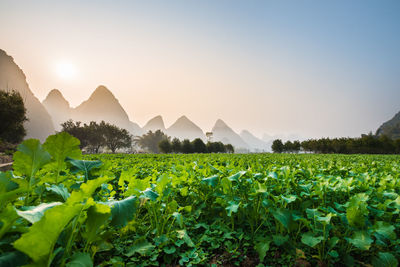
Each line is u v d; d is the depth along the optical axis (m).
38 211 1.37
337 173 5.52
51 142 2.23
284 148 70.56
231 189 3.37
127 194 2.74
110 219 1.92
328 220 2.26
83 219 1.68
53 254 1.29
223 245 2.96
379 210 2.76
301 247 2.76
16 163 1.91
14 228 1.33
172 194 3.51
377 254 2.53
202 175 4.10
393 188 3.64
